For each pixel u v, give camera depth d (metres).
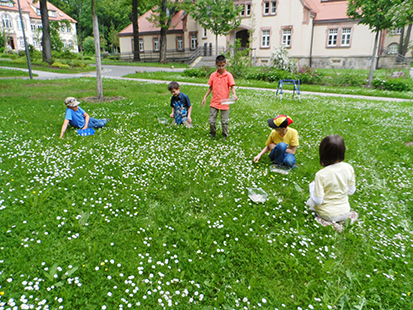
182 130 6.97
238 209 3.72
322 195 3.44
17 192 3.75
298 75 21.62
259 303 2.40
